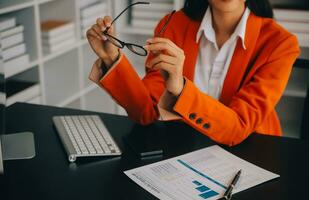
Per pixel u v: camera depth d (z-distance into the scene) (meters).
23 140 1.18
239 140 1.18
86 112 1.43
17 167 1.04
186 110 1.13
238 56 1.41
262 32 1.42
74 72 2.75
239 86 1.41
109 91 1.29
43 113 1.42
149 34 2.77
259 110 1.25
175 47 1.07
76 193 0.92
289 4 2.55
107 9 2.91
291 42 1.38
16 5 2.04
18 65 2.11
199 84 1.50
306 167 1.05
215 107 1.15
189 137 1.22
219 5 1.33
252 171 1.02
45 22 2.60
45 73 2.77
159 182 0.96
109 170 1.02
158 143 1.17
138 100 1.29
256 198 0.91
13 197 0.90
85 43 2.74
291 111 2.75
